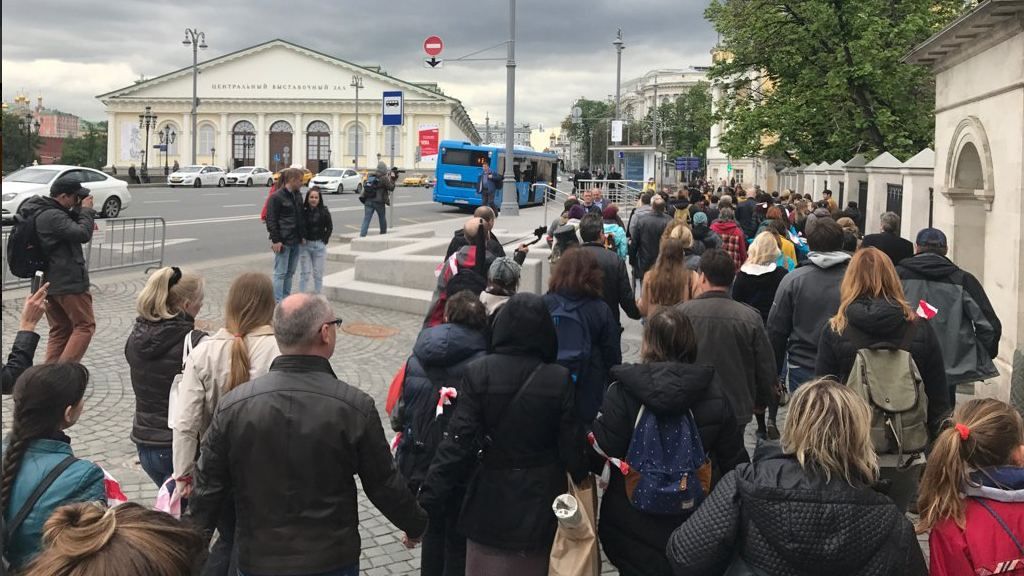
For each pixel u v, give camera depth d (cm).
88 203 777
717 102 3164
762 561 254
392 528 535
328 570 304
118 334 999
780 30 2803
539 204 4175
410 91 9506
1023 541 284
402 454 438
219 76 9650
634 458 350
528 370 376
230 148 9712
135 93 9656
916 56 1052
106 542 173
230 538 364
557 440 379
